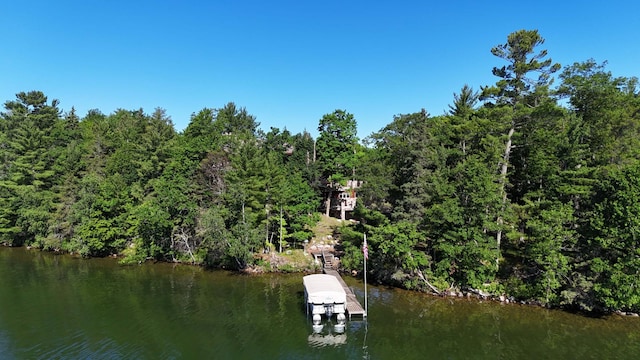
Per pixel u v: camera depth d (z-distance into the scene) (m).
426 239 43.16
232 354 27.39
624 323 32.81
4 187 64.81
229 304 37.62
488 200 36.72
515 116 42.50
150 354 27.25
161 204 52.06
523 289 37.28
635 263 31.31
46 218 60.31
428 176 41.28
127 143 71.44
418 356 27.23
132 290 41.78
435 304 37.50
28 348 27.95
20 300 38.28
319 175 63.31
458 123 49.84
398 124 49.50
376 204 44.22
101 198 54.88
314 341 29.55
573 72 48.00
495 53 45.72
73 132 86.12
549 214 35.03
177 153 61.31
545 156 40.84
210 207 51.94
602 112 44.22
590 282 34.00
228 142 67.06
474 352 27.81
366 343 29.25
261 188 52.16
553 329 31.66
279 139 74.31
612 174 34.72
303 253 53.03
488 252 37.03
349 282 44.56
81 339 29.58
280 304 37.66
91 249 56.56
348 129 64.88
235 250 46.09
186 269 50.62
